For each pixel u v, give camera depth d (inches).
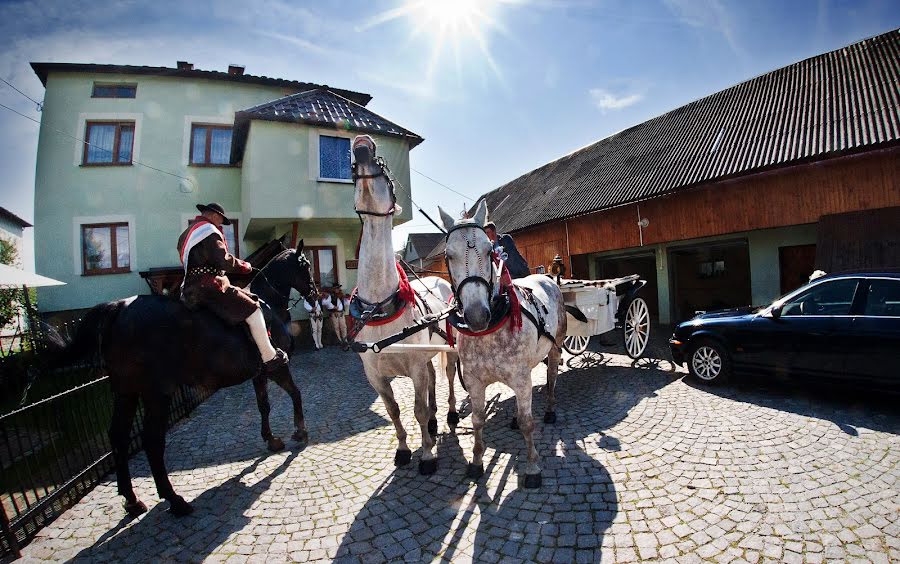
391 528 115.3
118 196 494.6
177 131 517.3
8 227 828.6
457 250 116.0
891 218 288.7
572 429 175.8
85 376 214.5
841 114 343.0
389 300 137.9
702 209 391.9
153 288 458.0
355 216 446.0
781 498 115.8
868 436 148.1
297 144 419.8
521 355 129.0
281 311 201.8
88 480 156.3
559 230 543.2
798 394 198.5
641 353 295.3
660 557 96.9
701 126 470.3
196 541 115.1
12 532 113.7
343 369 339.3
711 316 235.0
